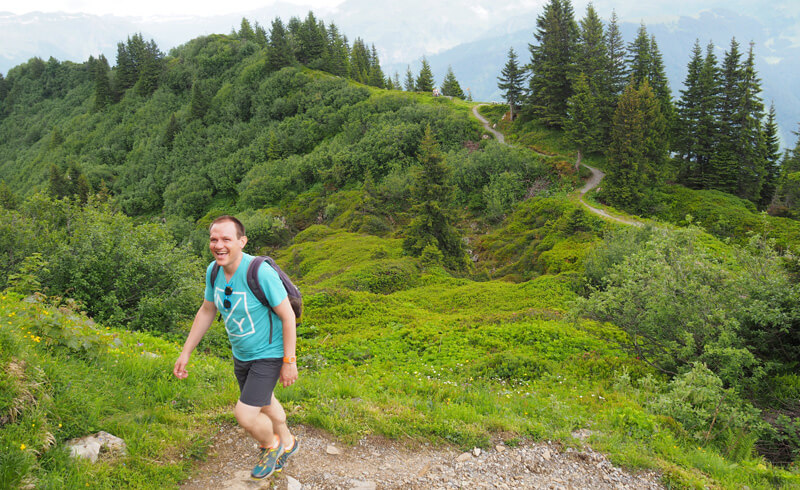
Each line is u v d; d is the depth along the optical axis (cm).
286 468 399
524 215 5550
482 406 651
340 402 539
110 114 12725
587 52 7256
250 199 8094
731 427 744
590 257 2883
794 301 1002
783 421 784
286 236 6775
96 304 1322
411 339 1653
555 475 464
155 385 500
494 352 1491
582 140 6219
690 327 1104
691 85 6788
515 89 8369
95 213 1767
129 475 346
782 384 922
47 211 1920
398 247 4497
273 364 339
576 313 1360
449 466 452
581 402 814
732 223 5175
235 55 12694
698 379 826
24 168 12481
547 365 1248
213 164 9694
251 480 372
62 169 10650
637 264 1364
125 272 1359
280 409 381
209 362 743
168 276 1472
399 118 8612
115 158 11456
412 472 429
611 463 502
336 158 7894
